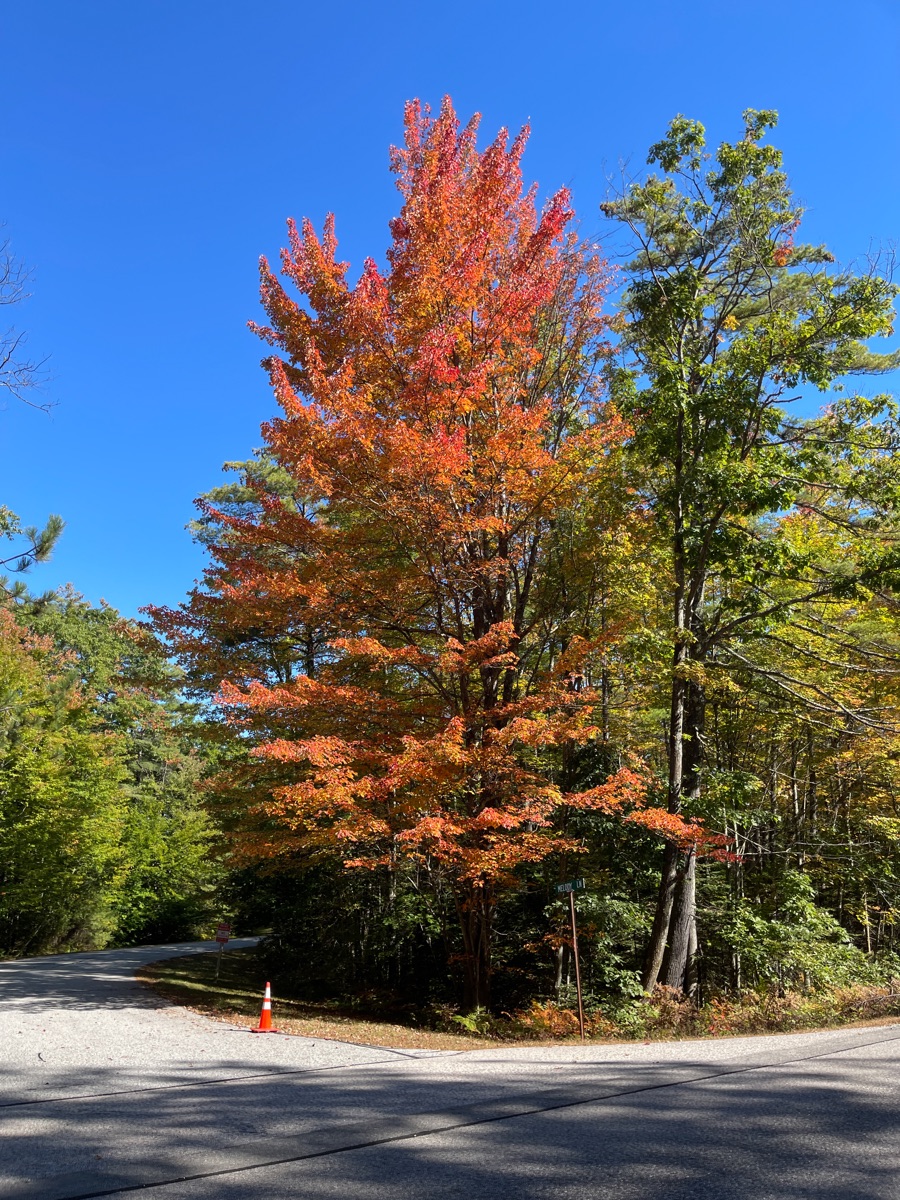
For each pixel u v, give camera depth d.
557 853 20.12
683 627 19.41
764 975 20.69
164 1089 8.11
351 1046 11.76
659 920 18.36
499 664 15.81
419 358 14.95
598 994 18.78
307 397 16.77
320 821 17.69
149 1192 4.87
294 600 16.48
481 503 16.16
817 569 19.00
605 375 19.38
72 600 38.50
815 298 19.02
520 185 17.77
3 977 19.09
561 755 21.44
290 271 16.55
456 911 20.39
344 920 22.22
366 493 15.21
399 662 16.62
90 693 39.28
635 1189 4.66
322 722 15.59
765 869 25.30
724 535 18.42
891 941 27.56
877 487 18.55
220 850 23.75
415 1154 5.52
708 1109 6.63
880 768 23.30
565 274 18.41
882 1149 5.35
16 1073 8.85
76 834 35.72
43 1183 5.08
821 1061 9.01
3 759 31.75
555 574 18.03
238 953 30.34
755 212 19.31
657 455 19.39
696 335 21.36
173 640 18.67
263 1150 5.74
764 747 27.55
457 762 14.39
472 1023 15.73
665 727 24.73
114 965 23.80
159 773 55.34
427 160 17.08
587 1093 7.53
